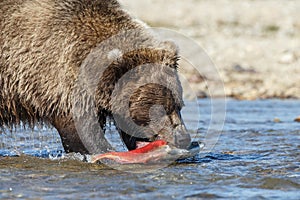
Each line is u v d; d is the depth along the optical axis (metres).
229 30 48.44
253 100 25.98
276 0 59.44
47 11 12.76
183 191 10.63
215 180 11.35
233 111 22.14
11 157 13.43
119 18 12.91
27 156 13.56
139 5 55.09
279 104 24.27
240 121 19.47
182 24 50.06
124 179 11.38
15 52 12.75
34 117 13.30
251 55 39.31
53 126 13.32
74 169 12.20
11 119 13.49
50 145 15.29
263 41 44.47
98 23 12.73
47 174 11.77
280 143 15.34
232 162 12.98
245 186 10.99
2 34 12.77
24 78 12.77
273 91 27.69
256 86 29.62
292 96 27.16
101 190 10.66
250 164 12.76
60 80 12.55
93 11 12.83
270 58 38.47
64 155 13.28
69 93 12.54
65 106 12.63
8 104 13.15
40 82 12.69
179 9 54.34
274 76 32.50
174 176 11.61
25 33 12.72
